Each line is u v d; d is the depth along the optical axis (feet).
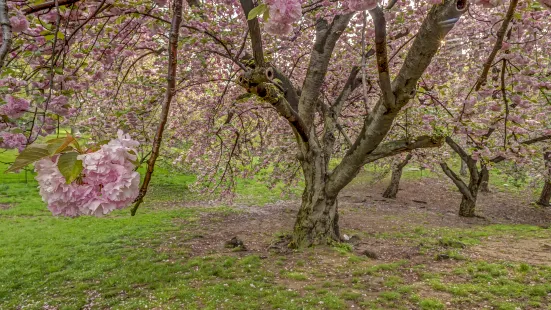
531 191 59.72
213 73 23.93
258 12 4.96
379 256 26.89
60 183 3.14
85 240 32.86
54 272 25.26
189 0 19.79
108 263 26.61
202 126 29.37
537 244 30.37
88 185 3.20
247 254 27.40
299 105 25.13
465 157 45.09
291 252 26.94
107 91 22.06
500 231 36.83
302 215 28.09
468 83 27.12
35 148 3.03
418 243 31.19
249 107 27.76
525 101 16.81
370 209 49.75
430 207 52.60
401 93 12.94
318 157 27.25
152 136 17.54
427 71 28.66
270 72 7.78
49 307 19.56
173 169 41.34
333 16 21.42
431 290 19.99
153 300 19.52
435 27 10.21
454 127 21.03
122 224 38.50
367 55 26.07
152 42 21.01
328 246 27.53
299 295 19.56
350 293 19.58
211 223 39.93
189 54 19.39
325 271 23.24
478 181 45.60
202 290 20.53
